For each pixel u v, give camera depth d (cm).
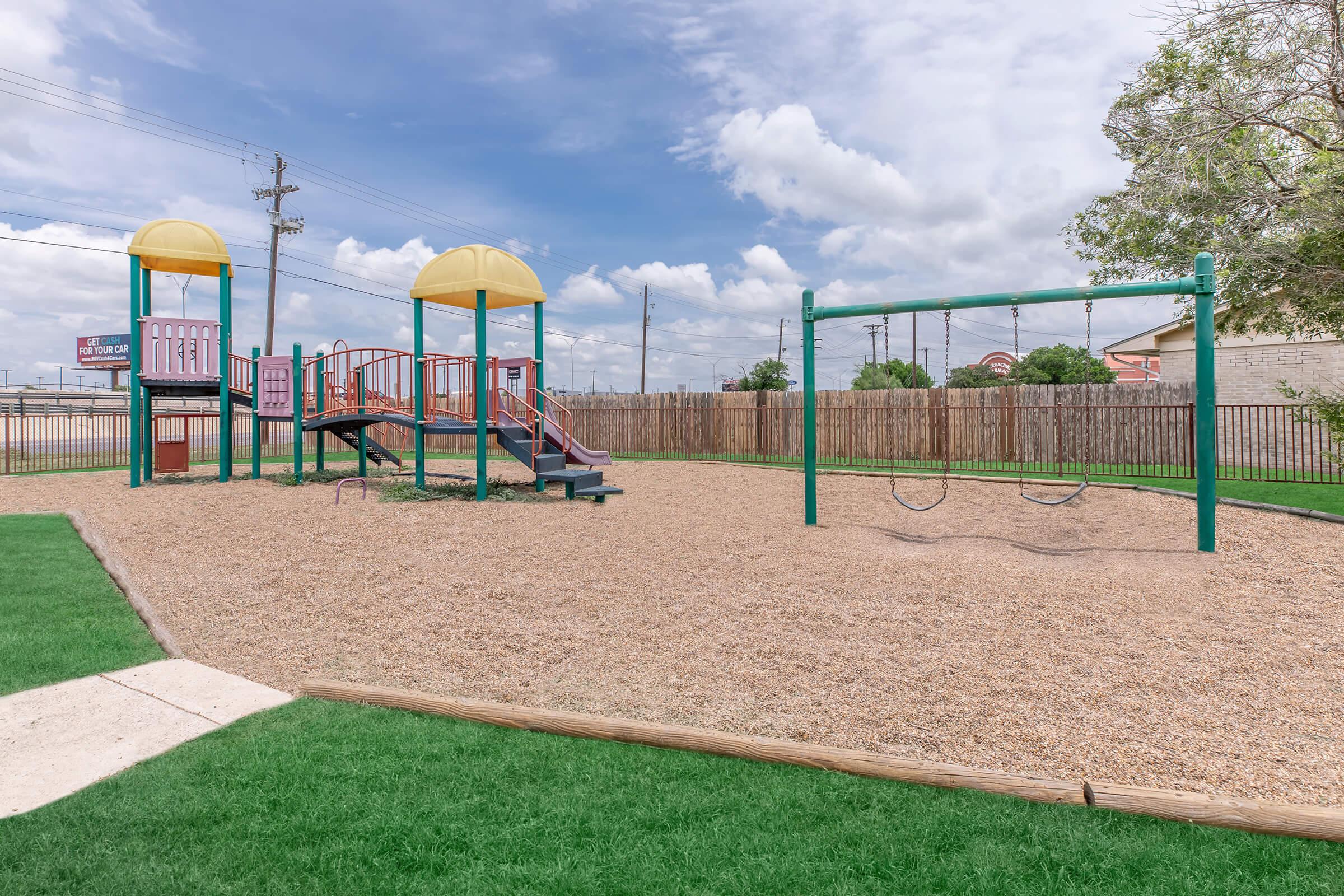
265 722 341
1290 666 429
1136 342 1783
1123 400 1559
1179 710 363
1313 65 958
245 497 1133
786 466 1664
